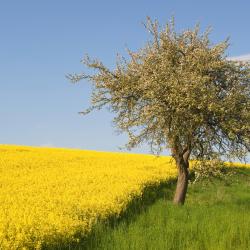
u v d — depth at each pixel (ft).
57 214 52.16
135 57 80.59
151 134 78.74
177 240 49.67
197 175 80.94
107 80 79.92
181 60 76.79
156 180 96.73
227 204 82.33
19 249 39.63
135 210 68.90
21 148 162.50
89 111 81.15
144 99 78.59
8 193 68.08
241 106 75.20
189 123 74.54
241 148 76.89
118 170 109.40
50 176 91.86
